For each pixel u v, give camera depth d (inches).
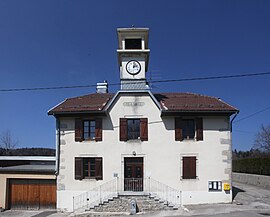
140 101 908.6
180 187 868.6
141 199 832.3
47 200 914.1
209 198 861.8
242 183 1390.3
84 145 896.9
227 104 917.8
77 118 905.5
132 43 1005.8
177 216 714.2
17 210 908.6
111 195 860.0
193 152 880.9
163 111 869.8
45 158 1054.4
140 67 965.2
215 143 882.8
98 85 1125.7
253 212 707.4
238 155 2330.2
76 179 886.4
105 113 887.1
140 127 900.0
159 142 889.5
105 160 887.1
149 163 882.8
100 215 791.7
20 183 927.0
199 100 960.3
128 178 884.6
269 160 1182.3
